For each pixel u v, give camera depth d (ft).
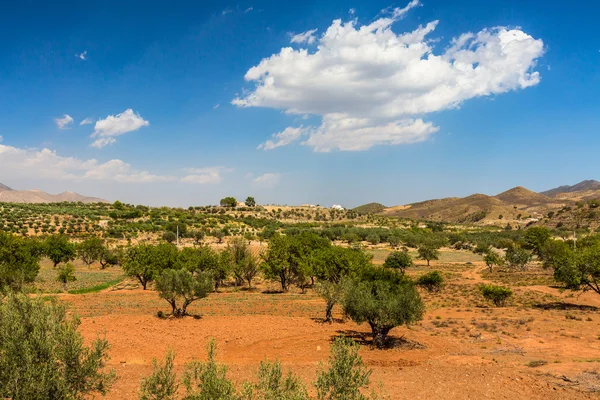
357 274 151.94
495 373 64.64
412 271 290.76
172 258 192.75
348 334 100.22
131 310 127.75
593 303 148.87
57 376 33.17
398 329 107.04
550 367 67.21
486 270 295.69
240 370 65.36
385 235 525.75
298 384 35.58
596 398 52.60
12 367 31.99
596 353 77.51
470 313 131.44
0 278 105.09
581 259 148.66
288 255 193.36
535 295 172.24
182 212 645.92
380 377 63.26
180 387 51.24
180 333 94.94
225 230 479.82
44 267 293.02
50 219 470.80
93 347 42.11
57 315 39.68
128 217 530.68
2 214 463.83
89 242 288.92
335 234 522.06
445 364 72.49
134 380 57.52
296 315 128.98
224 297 166.40
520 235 526.57
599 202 596.29
